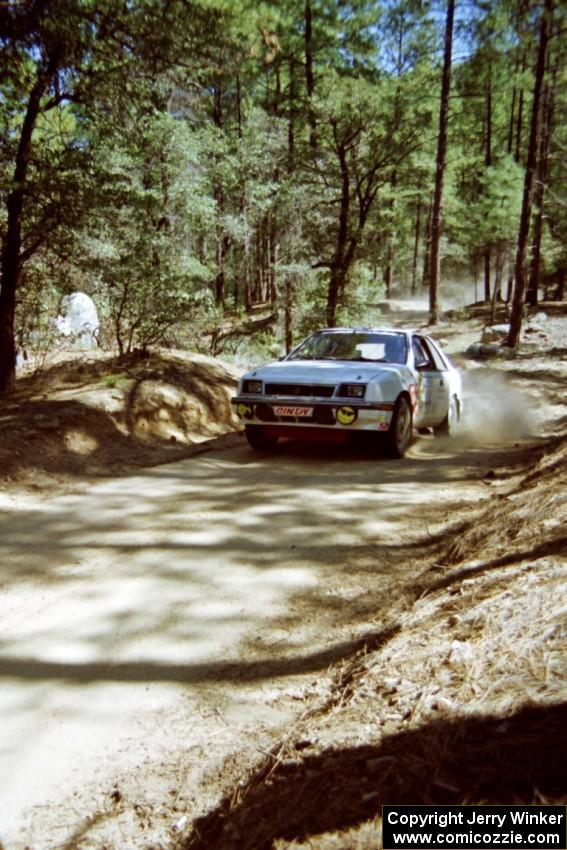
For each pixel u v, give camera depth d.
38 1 7.30
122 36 8.16
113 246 10.80
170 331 13.16
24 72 8.31
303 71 36.22
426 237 46.22
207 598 4.09
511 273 32.59
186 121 20.47
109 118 9.50
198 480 6.89
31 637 3.64
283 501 6.07
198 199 20.97
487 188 29.53
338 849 1.73
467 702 2.28
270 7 8.42
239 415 8.14
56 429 7.70
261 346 21.23
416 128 21.62
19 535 5.22
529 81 23.06
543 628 2.67
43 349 12.09
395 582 4.23
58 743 2.75
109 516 5.68
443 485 6.64
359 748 2.26
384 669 2.87
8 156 9.02
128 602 4.05
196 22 7.99
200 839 2.14
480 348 22.52
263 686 3.11
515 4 19.45
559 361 20.73
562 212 27.83
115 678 3.22
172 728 2.82
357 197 23.42
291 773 2.28
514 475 6.94
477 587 3.50
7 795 2.47
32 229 9.30
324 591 4.14
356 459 8.03
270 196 29.69
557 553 3.55
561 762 1.78
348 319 22.19
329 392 7.70
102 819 2.32
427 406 9.15
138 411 9.03
